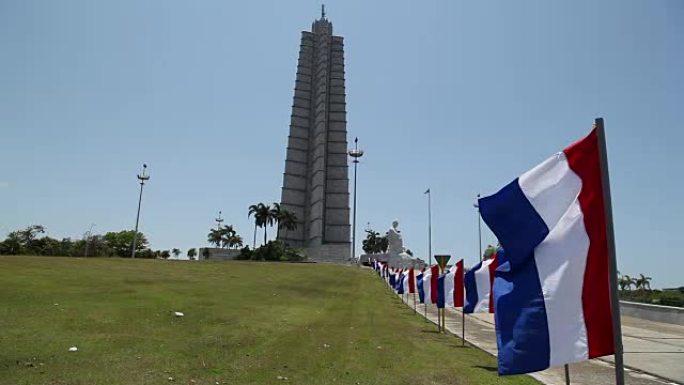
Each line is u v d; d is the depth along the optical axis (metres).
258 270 62.03
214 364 11.53
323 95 128.75
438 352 15.16
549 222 6.59
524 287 6.55
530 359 6.30
